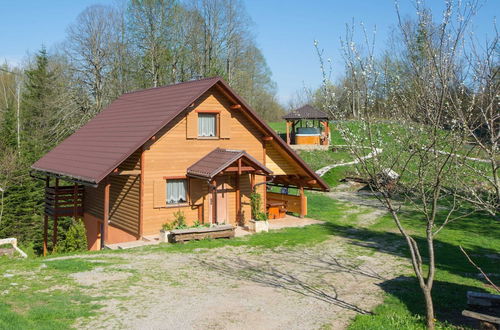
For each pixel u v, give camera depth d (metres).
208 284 11.70
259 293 11.02
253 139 21.48
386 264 14.14
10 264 13.27
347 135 9.71
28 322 8.42
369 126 8.66
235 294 10.88
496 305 8.78
